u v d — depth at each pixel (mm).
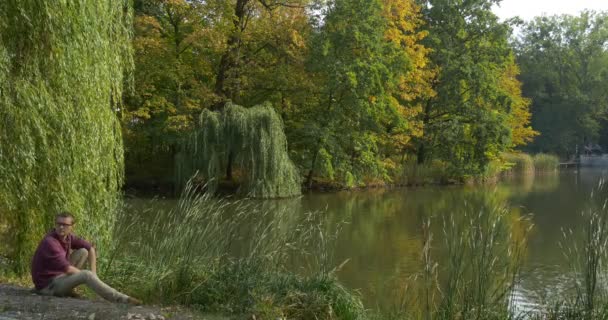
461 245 8258
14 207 8172
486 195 28922
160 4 29156
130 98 27938
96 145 9016
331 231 17234
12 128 8016
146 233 11172
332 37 30516
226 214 16781
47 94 8344
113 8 9875
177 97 29125
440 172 37938
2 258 8906
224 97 29031
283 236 10953
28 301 6758
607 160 68000
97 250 9031
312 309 7316
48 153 8375
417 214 21484
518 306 9391
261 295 7480
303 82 30438
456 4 38625
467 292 7469
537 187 34250
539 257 13641
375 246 15039
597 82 66250
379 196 28922
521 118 48062
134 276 8523
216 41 27641
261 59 31484
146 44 27000
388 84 31391
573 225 18328
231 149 25625
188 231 8969
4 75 7887
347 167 31781
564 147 65125
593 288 7145
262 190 25656
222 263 8758
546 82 68125
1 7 7965
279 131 26250
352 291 10562
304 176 31750
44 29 8234
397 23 34750
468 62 37438
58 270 7152
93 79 8953
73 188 8656
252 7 30172
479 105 38312
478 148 37719
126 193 25891
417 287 10977
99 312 6508
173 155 29516
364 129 32750
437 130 37719
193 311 7242
